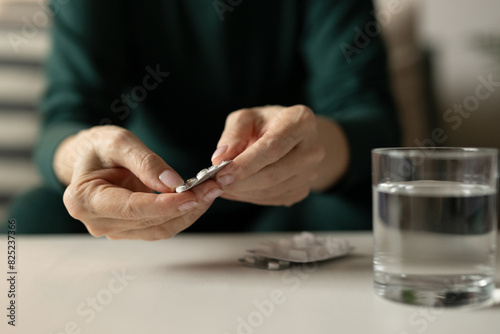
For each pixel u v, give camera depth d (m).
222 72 1.35
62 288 0.64
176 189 0.64
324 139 0.95
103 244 0.80
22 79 1.77
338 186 1.00
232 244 0.80
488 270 0.58
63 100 1.11
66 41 1.19
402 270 0.58
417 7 1.73
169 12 1.30
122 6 1.27
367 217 1.20
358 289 0.63
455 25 1.74
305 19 1.37
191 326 0.56
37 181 1.78
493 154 0.57
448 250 0.57
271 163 0.68
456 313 0.57
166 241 0.82
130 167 0.66
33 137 1.79
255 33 1.35
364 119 1.09
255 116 0.73
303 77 1.42
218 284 0.65
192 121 1.37
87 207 0.66
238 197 0.72
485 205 0.57
